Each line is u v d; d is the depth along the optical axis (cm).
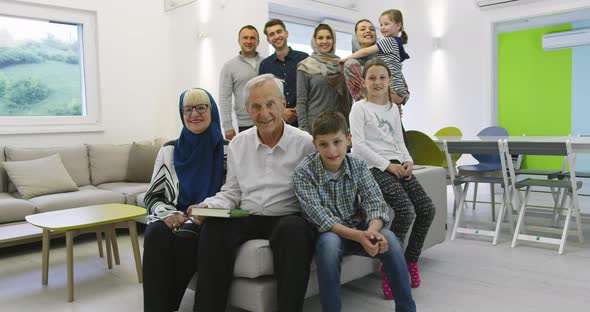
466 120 640
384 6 684
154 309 209
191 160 240
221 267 201
